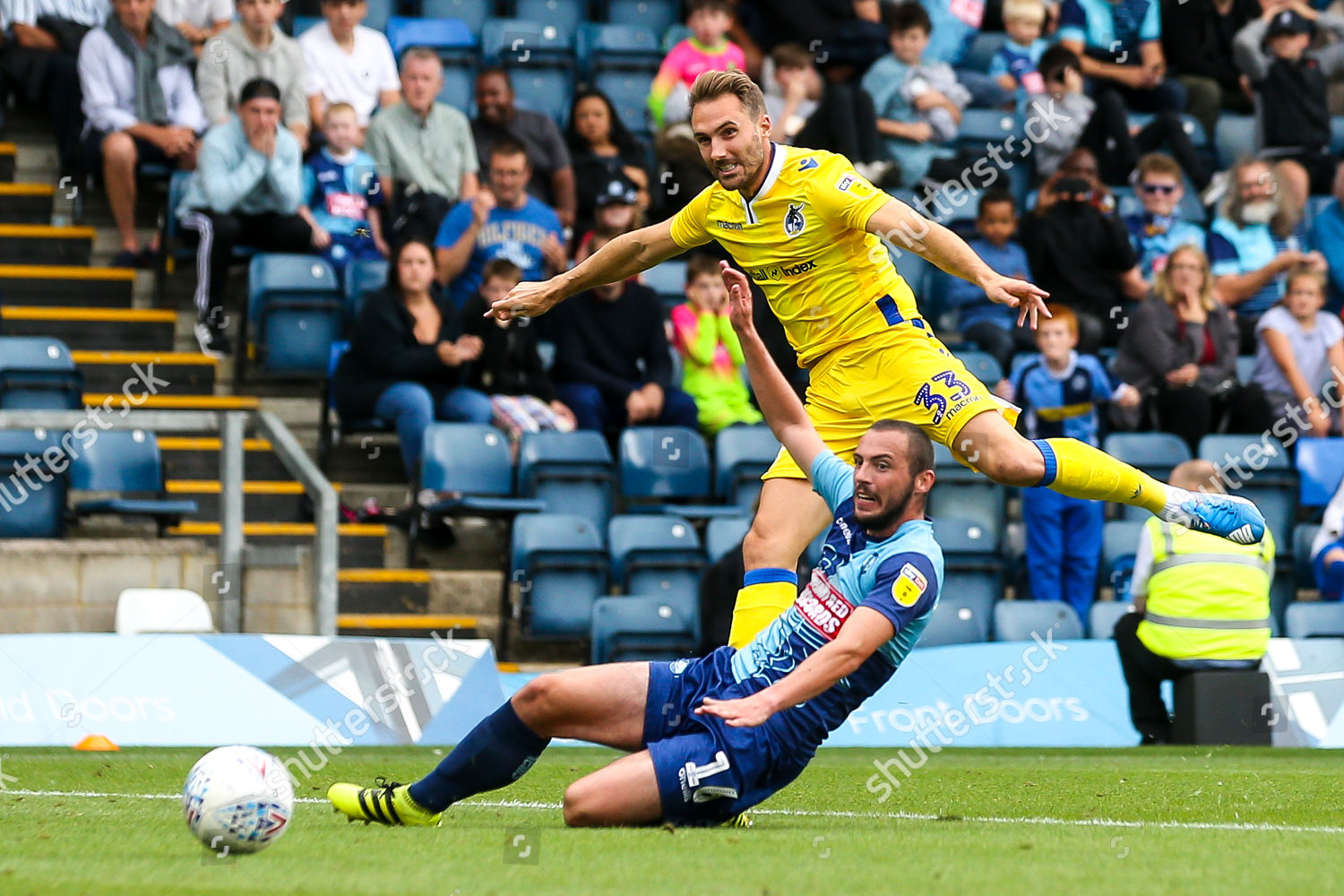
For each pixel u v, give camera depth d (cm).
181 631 2733
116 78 3853
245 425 3312
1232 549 2761
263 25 3816
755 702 1179
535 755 1313
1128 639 2788
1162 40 4672
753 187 1716
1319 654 2820
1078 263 3847
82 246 3881
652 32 4516
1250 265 4072
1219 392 3700
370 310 3425
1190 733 2745
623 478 3475
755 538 1725
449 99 4294
